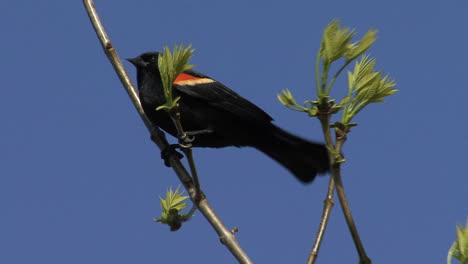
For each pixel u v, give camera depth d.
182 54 5.55
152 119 10.30
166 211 6.32
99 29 8.43
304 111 4.52
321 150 9.67
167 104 5.79
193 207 6.30
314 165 9.80
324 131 4.55
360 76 4.75
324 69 4.43
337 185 4.62
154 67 10.52
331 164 4.60
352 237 4.60
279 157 10.25
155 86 10.28
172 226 6.31
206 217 6.09
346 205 4.61
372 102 4.78
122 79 9.12
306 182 9.89
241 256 5.82
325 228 5.27
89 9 8.36
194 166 6.08
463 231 3.83
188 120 10.56
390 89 4.72
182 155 9.35
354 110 4.82
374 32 4.28
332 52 4.32
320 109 4.50
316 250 5.17
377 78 4.73
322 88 4.46
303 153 9.92
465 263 3.80
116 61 8.86
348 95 4.61
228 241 5.86
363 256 4.59
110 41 8.56
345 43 4.29
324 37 4.30
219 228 5.96
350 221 4.61
